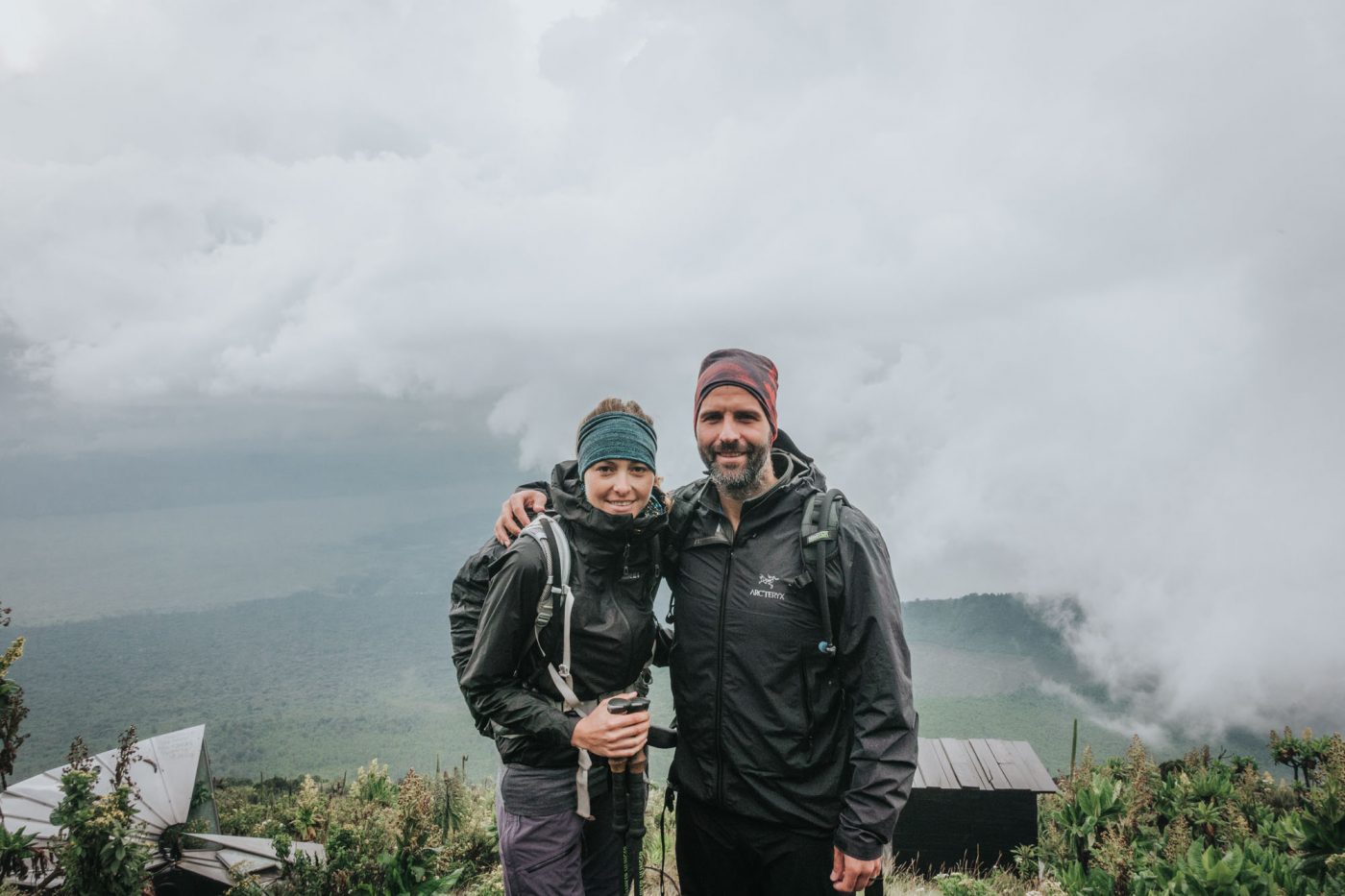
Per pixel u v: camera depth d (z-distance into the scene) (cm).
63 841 510
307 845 652
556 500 255
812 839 263
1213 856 474
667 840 587
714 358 282
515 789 260
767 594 264
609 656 251
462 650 283
